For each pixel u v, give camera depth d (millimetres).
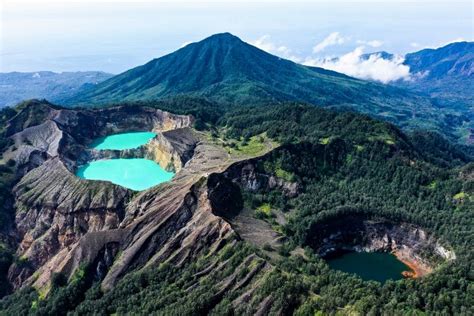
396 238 176000
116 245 152750
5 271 167750
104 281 143500
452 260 149000
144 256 147625
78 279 144125
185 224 156000
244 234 151500
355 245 177875
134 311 125312
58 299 138000
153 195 173125
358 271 160875
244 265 130125
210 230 148000
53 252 172625
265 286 117750
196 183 168375
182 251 144500
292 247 152875
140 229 156250
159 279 136375
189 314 115125
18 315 138875
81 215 174750
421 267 165000
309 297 114250
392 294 115938
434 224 170250
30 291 149875
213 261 137750
